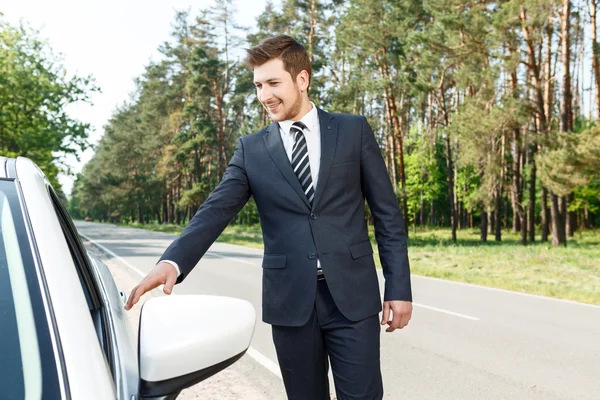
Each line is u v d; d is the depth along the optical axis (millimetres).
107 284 2463
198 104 58656
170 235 44438
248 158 2500
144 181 81875
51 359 1056
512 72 28859
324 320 2426
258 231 53562
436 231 60812
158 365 1332
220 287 12336
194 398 5023
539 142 27781
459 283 13961
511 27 28812
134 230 58219
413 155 57719
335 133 2475
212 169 71625
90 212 145375
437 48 31391
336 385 2457
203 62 52688
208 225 2277
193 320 1476
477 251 26688
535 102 29031
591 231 55656
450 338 7594
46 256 1261
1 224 1309
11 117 37281
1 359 1049
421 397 5223
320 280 2426
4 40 37562
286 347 2467
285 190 2426
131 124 85812
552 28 31391
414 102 49688
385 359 6535
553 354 6750
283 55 2379
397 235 2500
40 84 37750
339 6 45000
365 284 2436
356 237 2457
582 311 9727
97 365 1084
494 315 9305
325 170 2418
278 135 2496
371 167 2510
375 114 57344
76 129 39312
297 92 2424
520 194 39906
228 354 1438
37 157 38375
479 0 30594
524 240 35000
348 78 47438
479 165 32250
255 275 14758
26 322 1116
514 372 6016
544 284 13781
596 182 43656
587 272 16781
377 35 35656
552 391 5395
